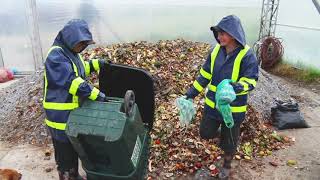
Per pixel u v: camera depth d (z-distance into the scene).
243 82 3.25
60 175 3.40
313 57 9.08
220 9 9.06
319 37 8.83
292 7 9.38
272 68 9.64
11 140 4.96
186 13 8.99
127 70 3.21
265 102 5.95
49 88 3.05
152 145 4.30
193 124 4.64
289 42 9.66
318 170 4.17
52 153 4.55
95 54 6.08
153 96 3.19
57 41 3.02
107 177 2.71
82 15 8.87
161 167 4.09
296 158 4.45
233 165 4.21
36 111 5.34
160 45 6.60
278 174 4.07
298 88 7.93
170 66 5.89
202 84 3.65
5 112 5.66
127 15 8.92
